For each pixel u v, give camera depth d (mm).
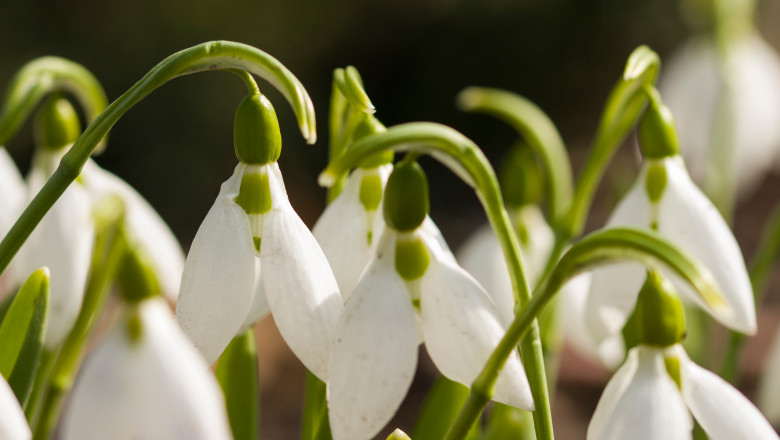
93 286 412
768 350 1021
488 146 2490
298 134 2113
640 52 413
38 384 435
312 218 2023
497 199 381
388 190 381
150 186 1995
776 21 1892
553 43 2490
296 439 1001
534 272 497
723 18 662
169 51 2049
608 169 1984
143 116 1995
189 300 375
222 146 2029
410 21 2398
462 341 378
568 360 1071
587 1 2484
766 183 1890
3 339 398
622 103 446
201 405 351
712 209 407
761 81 656
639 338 381
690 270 357
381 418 373
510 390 377
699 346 520
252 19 2129
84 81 451
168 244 458
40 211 375
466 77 2471
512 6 2441
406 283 381
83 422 350
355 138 403
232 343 435
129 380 351
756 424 378
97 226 413
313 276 377
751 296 402
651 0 2502
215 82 2016
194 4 2062
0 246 375
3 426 355
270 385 1113
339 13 2283
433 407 446
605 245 363
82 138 375
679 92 671
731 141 652
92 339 797
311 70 2285
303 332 375
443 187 2133
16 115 441
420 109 2471
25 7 1968
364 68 2400
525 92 2500
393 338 375
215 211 377
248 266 375
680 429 376
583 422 968
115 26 2014
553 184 499
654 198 410
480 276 487
